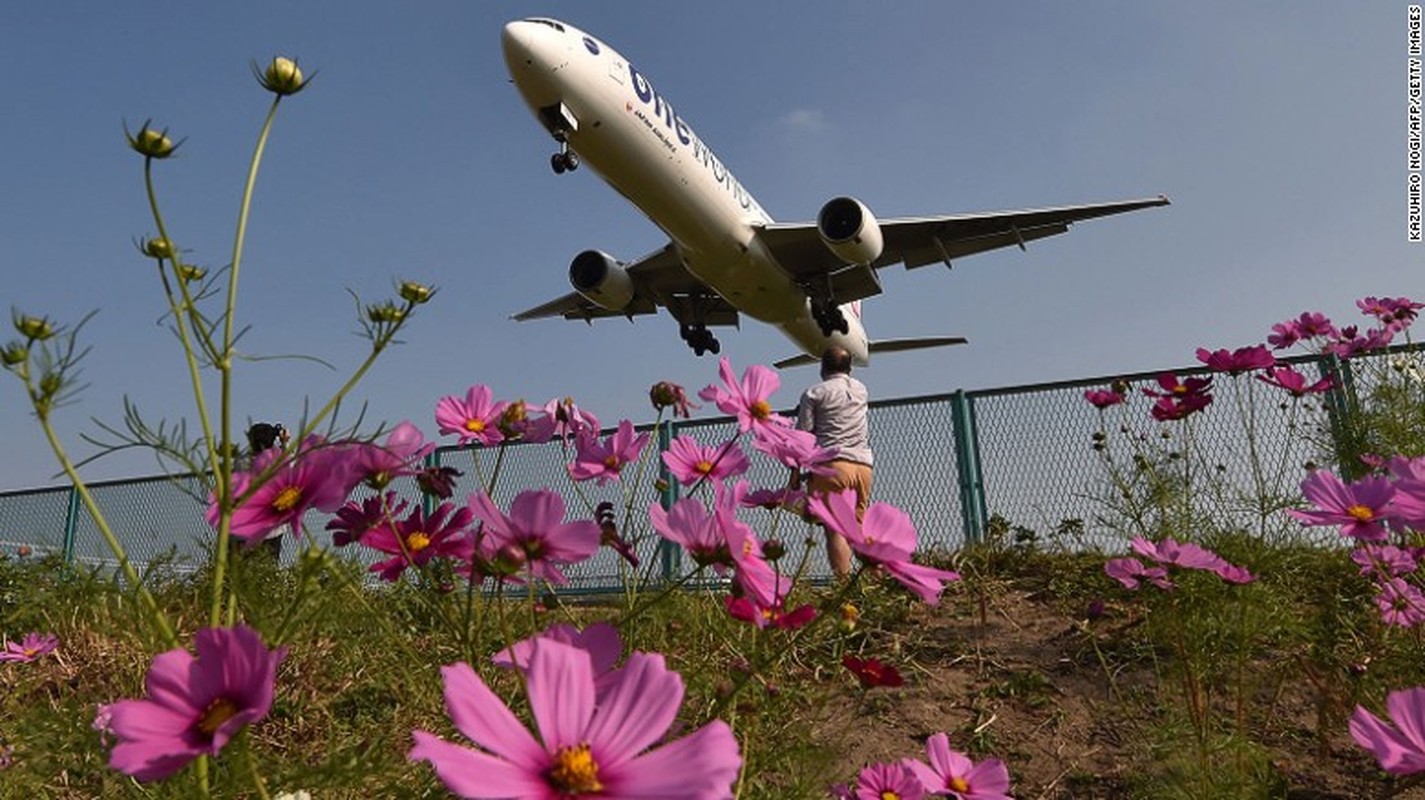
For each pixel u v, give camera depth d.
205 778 0.96
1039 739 3.08
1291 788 2.62
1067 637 3.92
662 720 0.73
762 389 1.72
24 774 1.65
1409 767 0.91
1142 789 2.58
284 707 2.44
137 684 2.01
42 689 2.34
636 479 1.77
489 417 1.68
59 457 1.00
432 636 1.80
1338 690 2.73
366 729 2.23
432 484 1.35
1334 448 3.69
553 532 1.05
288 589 1.42
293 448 1.09
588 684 0.75
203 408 1.05
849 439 5.44
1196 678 2.47
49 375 0.99
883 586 4.48
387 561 1.28
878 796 1.49
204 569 1.46
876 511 1.15
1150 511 3.12
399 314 1.17
